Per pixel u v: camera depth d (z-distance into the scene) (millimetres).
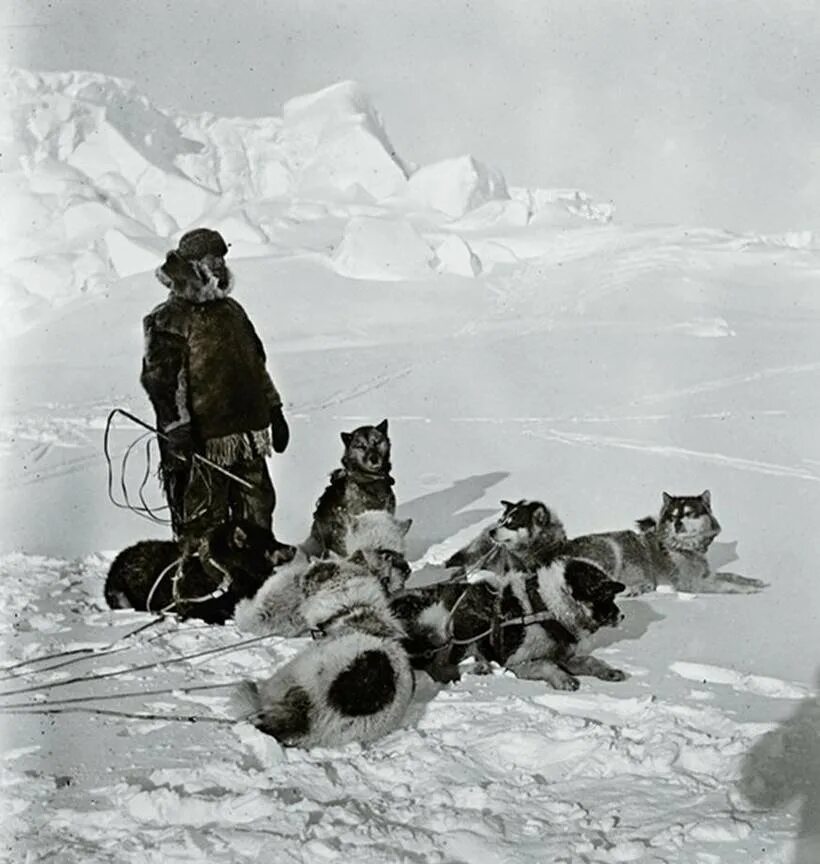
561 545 7418
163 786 4668
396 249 29062
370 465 7863
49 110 43562
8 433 15148
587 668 6039
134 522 10383
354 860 4062
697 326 21859
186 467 7617
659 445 13125
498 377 18078
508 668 6082
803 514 10039
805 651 6414
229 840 4199
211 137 47812
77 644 6727
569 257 30594
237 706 5328
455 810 4477
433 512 10273
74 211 35500
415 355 20312
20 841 4262
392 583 6977
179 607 7312
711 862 3996
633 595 7758
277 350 21359
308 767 4855
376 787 4730
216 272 7727
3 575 8430
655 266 27797
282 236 34500
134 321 25969
